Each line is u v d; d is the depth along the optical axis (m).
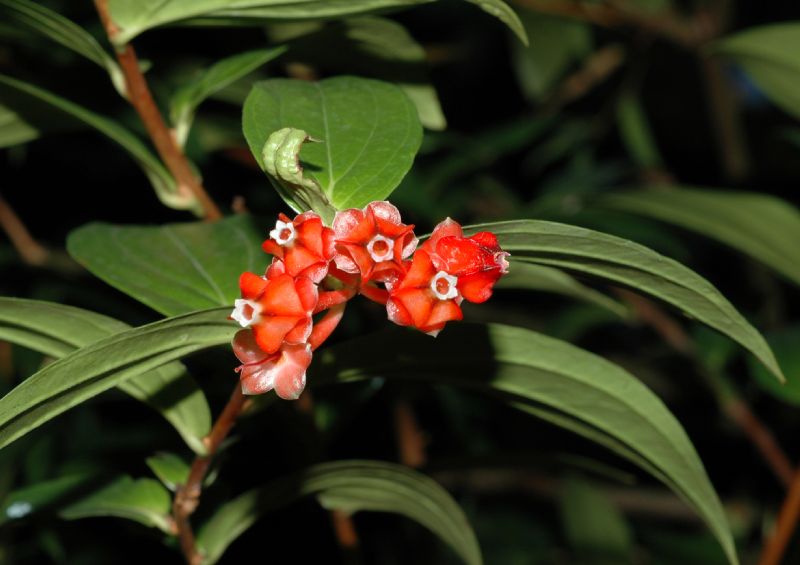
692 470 0.67
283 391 0.58
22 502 0.69
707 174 1.33
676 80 1.32
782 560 0.82
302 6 0.66
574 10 1.07
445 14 1.27
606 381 0.67
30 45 0.80
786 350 0.86
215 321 0.59
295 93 0.64
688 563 1.09
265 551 0.85
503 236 0.60
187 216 0.97
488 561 1.16
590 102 1.25
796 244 0.83
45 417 0.60
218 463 0.68
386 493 0.72
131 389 0.65
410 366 0.67
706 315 0.62
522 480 1.20
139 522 0.71
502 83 1.29
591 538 1.05
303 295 0.57
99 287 0.87
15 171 0.98
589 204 0.93
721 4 1.15
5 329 0.62
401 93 0.64
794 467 1.05
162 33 0.86
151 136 0.69
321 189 0.58
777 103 0.88
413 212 0.95
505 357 0.67
